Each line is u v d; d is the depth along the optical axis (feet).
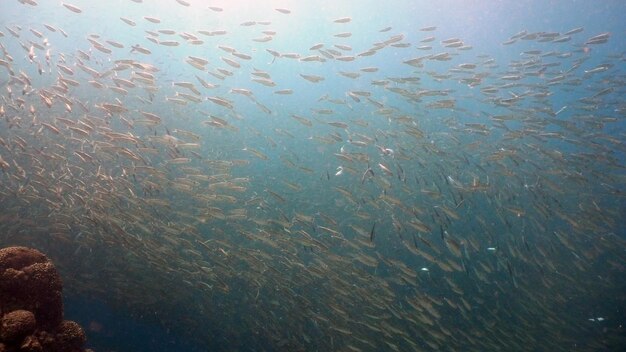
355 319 30.58
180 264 29.60
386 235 39.37
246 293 32.81
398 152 35.35
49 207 30.17
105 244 31.76
